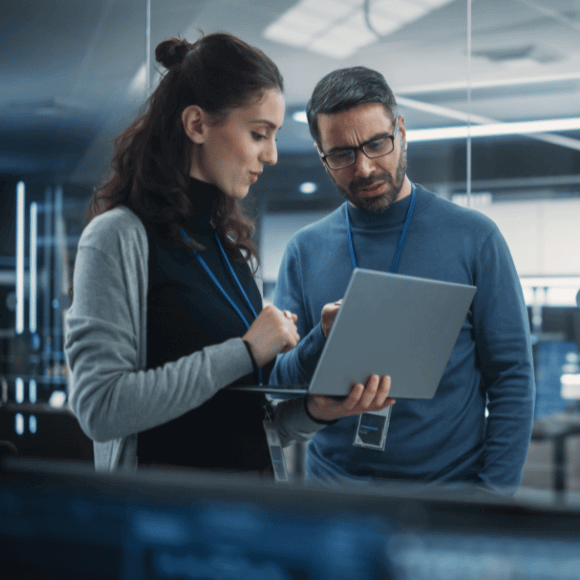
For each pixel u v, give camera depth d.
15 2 3.62
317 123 1.42
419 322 0.99
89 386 0.90
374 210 1.45
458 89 3.94
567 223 4.37
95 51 4.10
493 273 1.41
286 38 3.69
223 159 1.04
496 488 1.31
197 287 1.02
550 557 0.38
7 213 5.89
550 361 3.98
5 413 2.44
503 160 4.17
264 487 0.43
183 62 1.06
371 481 1.38
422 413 1.38
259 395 1.09
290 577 0.41
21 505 0.47
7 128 5.41
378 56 3.82
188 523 0.43
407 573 0.39
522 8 3.21
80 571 0.45
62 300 5.29
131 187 1.07
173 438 0.98
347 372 0.93
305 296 1.55
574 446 3.11
